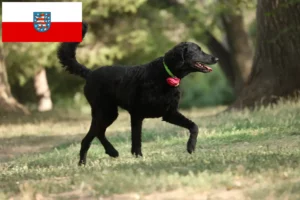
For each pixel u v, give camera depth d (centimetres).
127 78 1016
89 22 2967
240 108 1797
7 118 2272
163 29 3188
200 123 1587
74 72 1092
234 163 882
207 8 3173
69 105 3966
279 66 1762
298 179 747
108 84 1039
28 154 1385
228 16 3203
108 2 2847
